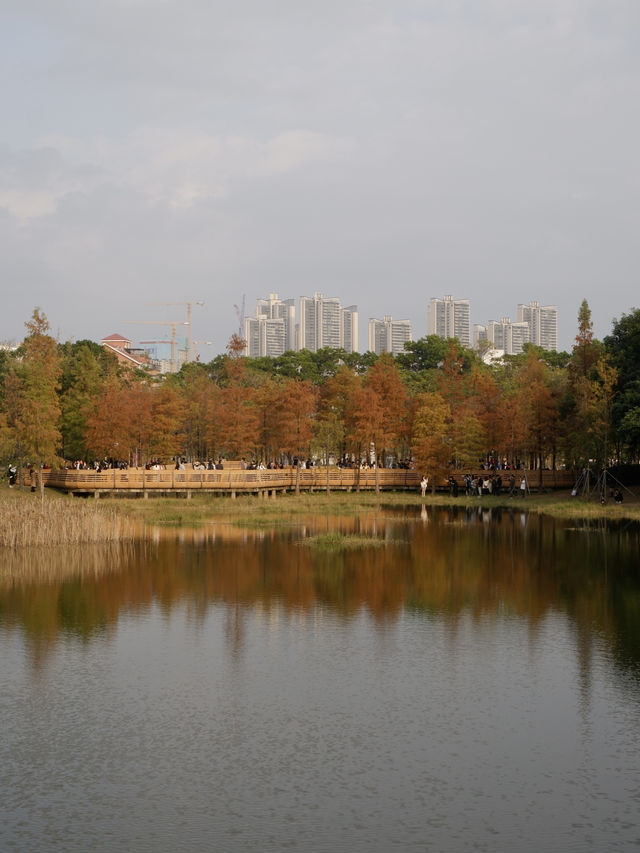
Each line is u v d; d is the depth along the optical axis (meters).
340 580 35.47
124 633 26.53
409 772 16.45
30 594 32.50
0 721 19.11
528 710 19.59
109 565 39.16
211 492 74.94
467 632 26.56
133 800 15.42
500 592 32.84
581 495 75.50
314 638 25.91
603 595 32.19
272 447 85.06
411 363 140.88
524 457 77.75
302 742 17.89
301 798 15.46
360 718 19.19
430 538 49.31
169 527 54.75
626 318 75.94
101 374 102.31
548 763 16.80
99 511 51.56
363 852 13.66
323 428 82.00
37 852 13.66
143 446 79.88
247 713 19.55
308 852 13.66
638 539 48.88
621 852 13.63
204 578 35.88
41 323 72.12
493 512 66.38
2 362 93.06
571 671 22.44
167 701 20.34
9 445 67.50
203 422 90.69
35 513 46.81
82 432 82.56
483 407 85.69
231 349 104.06
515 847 13.80
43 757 17.23
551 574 36.78
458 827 14.41
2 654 24.22
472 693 20.75
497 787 15.82
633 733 18.23
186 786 15.95
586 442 69.81
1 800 15.42
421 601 31.20
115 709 19.83
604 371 71.19
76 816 14.84
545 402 79.12
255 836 14.16
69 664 23.27
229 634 26.39
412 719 19.11
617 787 15.80
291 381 79.06
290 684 21.53
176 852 13.67
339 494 80.75
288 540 48.41
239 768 16.69
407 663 23.23
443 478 81.44
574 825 14.46
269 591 33.12
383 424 81.88
